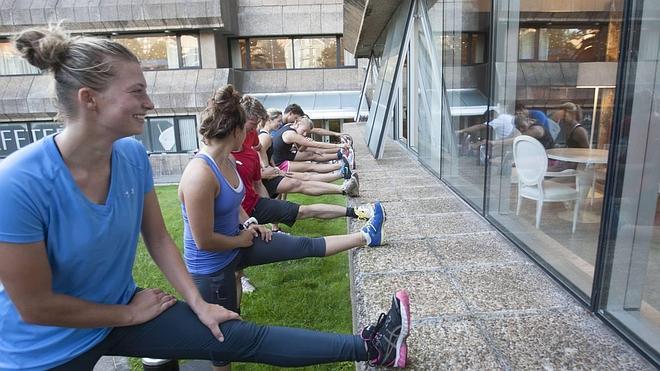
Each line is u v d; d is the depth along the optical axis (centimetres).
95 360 153
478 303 242
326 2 1881
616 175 207
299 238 289
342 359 180
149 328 159
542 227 296
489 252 314
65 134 132
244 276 400
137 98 135
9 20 1730
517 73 333
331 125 1900
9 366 138
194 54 1814
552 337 209
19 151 128
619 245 211
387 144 941
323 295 377
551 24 285
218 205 235
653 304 198
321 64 1942
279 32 1902
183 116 1809
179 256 177
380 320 187
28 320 132
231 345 164
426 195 479
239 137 234
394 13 831
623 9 200
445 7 517
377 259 304
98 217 138
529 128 315
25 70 1788
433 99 590
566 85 271
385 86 794
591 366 188
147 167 167
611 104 230
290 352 171
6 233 120
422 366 190
